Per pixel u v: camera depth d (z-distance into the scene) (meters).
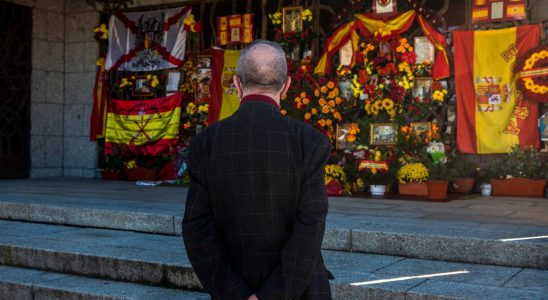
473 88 8.08
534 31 7.75
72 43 11.23
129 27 10.65
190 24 10.11
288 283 1.74
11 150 10.65
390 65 8.29
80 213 5.84
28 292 4.19
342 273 3.82
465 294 3.27
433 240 4.25
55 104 11.23
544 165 7.79
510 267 3.98
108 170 10.36
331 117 8.70
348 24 8.80
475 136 8.06
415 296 3.33
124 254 4.41
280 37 9.30
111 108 10.70
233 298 1.76
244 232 1.83
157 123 10.24
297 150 1.87
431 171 7.62
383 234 4.44
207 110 9.84
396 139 8.17
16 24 10.71
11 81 10.62
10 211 6.32
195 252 1.83
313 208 1.80
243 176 1.84
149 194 7.48
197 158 1.92
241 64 1.99
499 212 5.81
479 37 8.04
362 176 7.97
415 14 8.38
